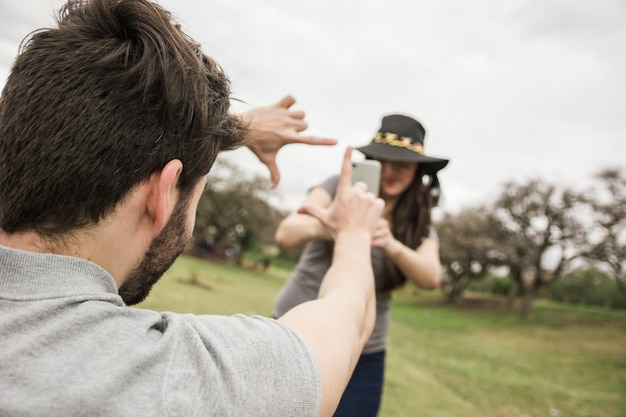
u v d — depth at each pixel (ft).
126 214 2.27
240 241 146.72
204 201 134.82
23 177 2.12
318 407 2.33
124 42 2.26
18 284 2.09
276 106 4.67
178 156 2.34
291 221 6.00
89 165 2.11
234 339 2.29
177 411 1.91
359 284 3.32
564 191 104.37
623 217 98.43
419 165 7.06
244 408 2.09
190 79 2.35
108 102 2.14
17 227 2.18
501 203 111.86
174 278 49.37
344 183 3.86
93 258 2.27
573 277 142.51
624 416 29.17
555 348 64.34
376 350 6.84
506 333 76.43
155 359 2.03
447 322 85.56
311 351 2.48
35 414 1.81
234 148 2.83
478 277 131.75
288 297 7.00
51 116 2.10
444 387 27.84
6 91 2.23
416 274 6.23
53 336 1.97
